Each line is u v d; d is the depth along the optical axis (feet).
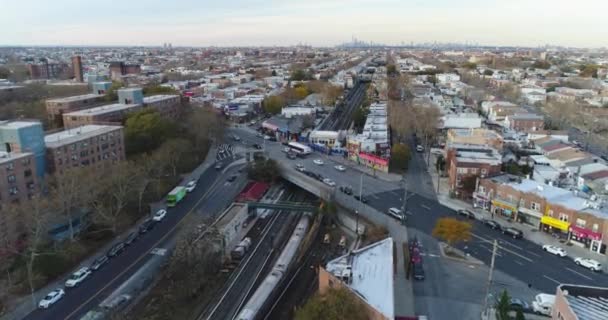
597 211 277.85
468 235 264.31
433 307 217.15
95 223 309.01
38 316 216.54
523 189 316.60
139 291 241.96
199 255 262.06
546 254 270.67
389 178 416.26
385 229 300.20
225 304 237.45
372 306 183.11
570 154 417.49
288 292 246.88
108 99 596.29
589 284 237.25
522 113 595.88
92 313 217.36
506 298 200.03
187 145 456.45
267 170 427.33
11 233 256.11
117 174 318.04
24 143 318.86
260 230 341.82
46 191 315.99
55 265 253.03
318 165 457.27
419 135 545.85
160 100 563.89
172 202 354.95
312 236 320.70
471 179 354.13
